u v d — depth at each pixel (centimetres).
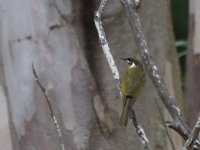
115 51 1276
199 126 773
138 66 966
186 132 823
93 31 1256
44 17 1255
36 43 1259
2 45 1291
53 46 1255
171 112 827
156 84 827
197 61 1698
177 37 2119
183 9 2122
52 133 1250
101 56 1255
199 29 1689
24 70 1268
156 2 1352
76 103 1250
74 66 1252
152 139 1294
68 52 1254
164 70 1375
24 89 1269
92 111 1252
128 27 1277
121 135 1262
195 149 810
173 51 1412
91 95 1253
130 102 909
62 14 1250
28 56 1266
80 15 1252
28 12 1261
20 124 1276
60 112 1250
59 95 1252
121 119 902
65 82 1252
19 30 1270
